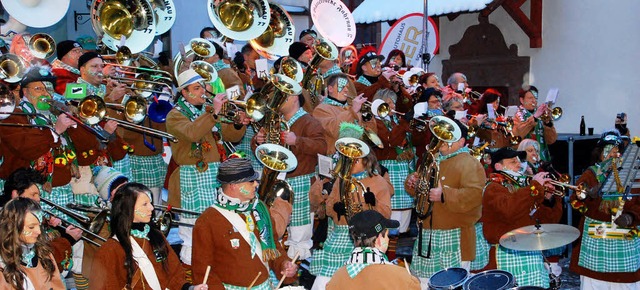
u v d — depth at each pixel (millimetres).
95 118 7371
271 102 7914
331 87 9062
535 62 15469
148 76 8977
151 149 8945
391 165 9773
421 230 7699
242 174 5703
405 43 13797
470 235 7613
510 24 15789
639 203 7719
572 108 14953
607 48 14383
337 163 7172
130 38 9734
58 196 7352
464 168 7461
